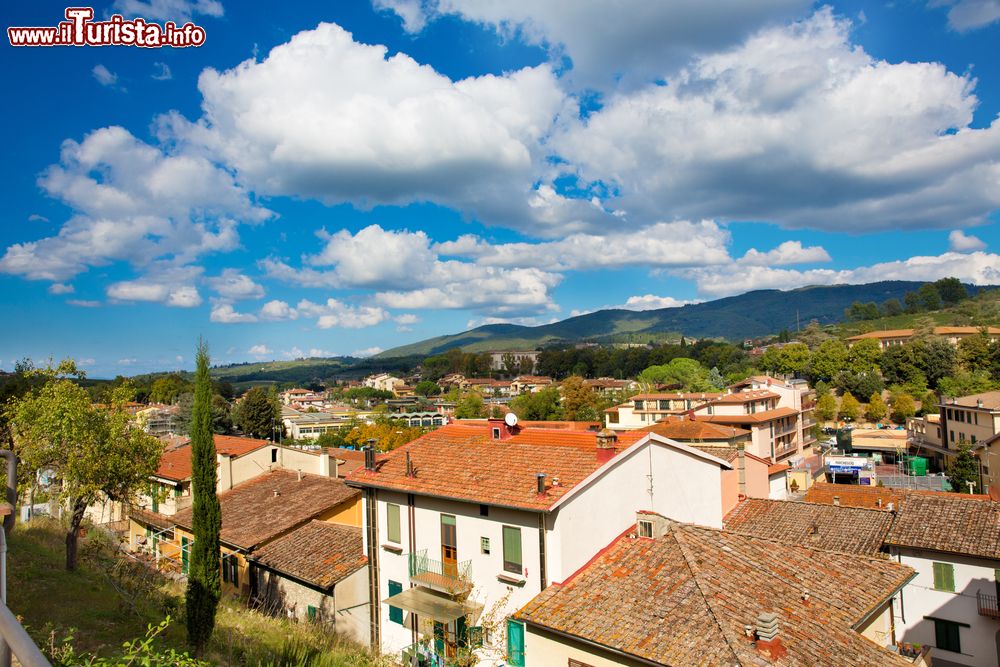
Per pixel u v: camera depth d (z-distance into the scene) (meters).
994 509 31.83
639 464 24.80
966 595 29.94
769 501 37.88
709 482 28.17
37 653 3.45
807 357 154.75
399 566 26.50
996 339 148.12
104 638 18.00
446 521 24.98
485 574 23.39
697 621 17.00
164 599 24.77
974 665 29.53
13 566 23.92
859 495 45.56
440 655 22.56
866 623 20.20
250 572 31.22
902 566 22.38
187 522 34.94
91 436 25.25
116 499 27.31
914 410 115.75
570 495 21.61
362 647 25.78
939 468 86.12
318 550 29.77
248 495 38.34
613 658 17.33
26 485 25.98
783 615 17.64
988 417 72.44
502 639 20.91
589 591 19.84
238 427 121.81
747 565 20.36
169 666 8.95
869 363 138.12
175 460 44.06
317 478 38.12
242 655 19.14
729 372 182.62
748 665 14.92
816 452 105.56
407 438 93.50
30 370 26.39
